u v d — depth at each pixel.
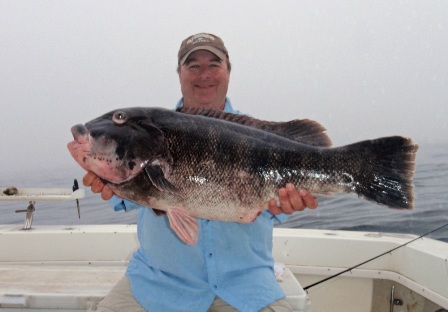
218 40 1.34
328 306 1.51
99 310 1.05
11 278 1.26
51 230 1.60
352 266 1.49
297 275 1.53
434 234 2.62
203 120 0.94
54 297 1.12
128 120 0.94
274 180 0.92
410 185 0.88
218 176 0.91
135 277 1.11
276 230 1.64
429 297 1.27
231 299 1.03
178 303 1.05
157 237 1.09
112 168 0.93
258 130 0.95
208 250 1.07
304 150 0.94
